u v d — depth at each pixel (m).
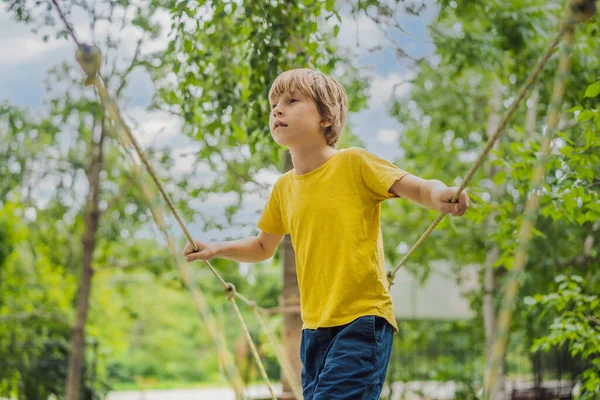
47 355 8.76
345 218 2.30
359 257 2.28
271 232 2.74
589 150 4.54
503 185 7.65
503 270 8.23
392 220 9.75
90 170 7.73
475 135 9.02
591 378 4.70
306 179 2.43
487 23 6.61
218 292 11.93
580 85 5.84
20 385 8.44
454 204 2.03
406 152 9.46
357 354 2.18
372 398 2.18
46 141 7.91
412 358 11.19
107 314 10.46
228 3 4.29
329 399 2.13
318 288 2.33
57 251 9.09
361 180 2.34
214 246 2.68
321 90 2.40
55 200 8.08
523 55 6.70
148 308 21.58
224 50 4.52
